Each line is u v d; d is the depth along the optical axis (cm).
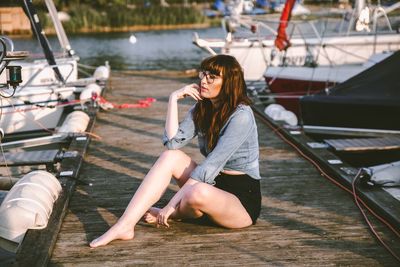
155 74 1188
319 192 416
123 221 315
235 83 306
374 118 675
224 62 305
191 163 329
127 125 697
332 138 704
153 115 762
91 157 537
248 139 312
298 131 615
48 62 809
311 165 498
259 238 324
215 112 312
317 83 894
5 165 486
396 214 343
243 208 319
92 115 726
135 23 2833
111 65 1698
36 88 751
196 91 321
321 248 311
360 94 686
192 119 327
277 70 930
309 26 1117
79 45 2211
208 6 3456
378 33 1036
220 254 303
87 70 1517
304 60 1047
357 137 690
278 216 362
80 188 428
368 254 303
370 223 348
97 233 334
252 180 322
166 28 2884
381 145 555
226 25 1154
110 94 944
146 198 319
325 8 1141
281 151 554
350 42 1030
